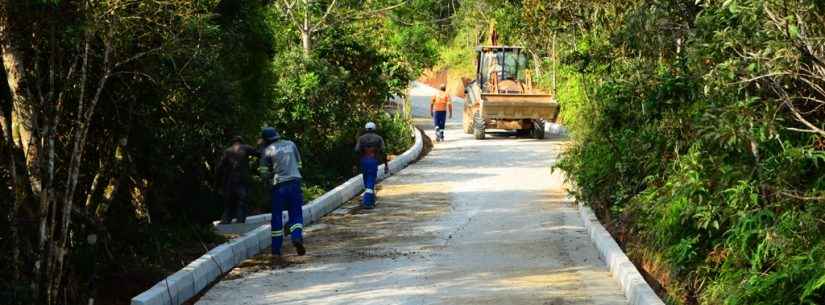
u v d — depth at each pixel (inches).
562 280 437.1
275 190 516.7
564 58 660.1
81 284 402.3
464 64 2704.2
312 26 993.5
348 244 550.0
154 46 409.7
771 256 358.3
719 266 394.3
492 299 398.3
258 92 684.7
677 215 423.2
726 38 336.8
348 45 1011.3
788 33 304.8
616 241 522.0
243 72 661.3
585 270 460.8
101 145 439.8
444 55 2822.3
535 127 1344.7
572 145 741.3
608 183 597.3
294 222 516.4
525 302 391.9
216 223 597.0
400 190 806.5
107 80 418.0
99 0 350.0
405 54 1380.4
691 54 386.0
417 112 2100.1
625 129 597.9
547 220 623.5
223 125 558.9
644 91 543.5
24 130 369.4
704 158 426.0
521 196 749.3
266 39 661.3
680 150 504.1
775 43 312.7
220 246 489.4
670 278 419.2
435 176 906.7
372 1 1045.2
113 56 379.6
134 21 374.3
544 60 1408.7
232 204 622.8
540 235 565.0
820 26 310.8
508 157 1082.7
